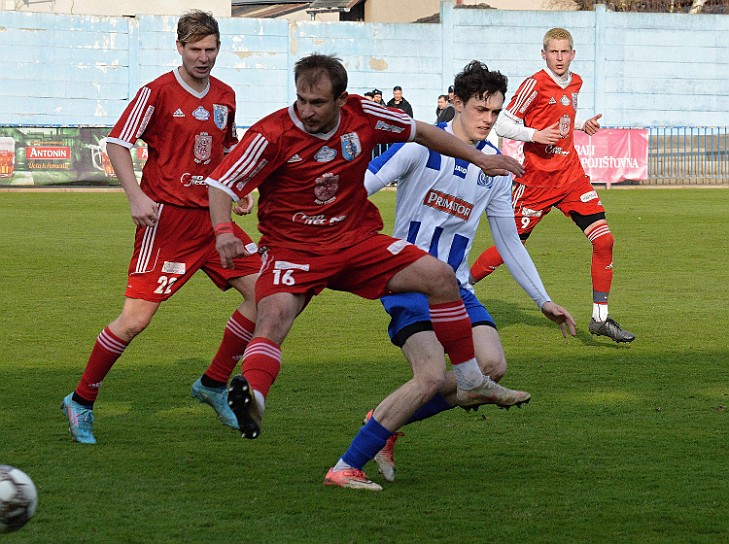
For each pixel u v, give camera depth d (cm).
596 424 1422
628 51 7738
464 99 1284
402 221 1304
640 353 1923
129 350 1942
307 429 1396
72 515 1044
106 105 7269
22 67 7075
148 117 1388
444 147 1156
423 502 1095
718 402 1545
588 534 996
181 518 1038
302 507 1075
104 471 1198
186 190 1416
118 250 3391
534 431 1387
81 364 1806
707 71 7856
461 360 1167
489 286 2847
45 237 3719
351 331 2148
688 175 7006
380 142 1124
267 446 1312
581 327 2198
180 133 1404
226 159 1072
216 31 1408
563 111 2106
